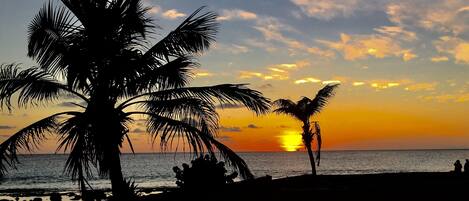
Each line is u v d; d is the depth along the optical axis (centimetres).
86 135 910
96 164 948
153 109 1027
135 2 1009
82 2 998
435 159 13775
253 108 1024
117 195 953
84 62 925
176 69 1007
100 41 930
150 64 950
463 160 12619
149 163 14025
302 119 2370
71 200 3322
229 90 1011
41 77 992
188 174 1223
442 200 1275
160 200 1221
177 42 1021
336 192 1423
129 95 1002
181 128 966
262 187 1543
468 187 1499
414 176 2166
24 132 920
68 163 915
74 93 1012
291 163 12156
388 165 9488
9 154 894
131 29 996
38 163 14125
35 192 4197
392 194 1378
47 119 956
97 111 927
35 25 1002
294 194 1386
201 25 1024
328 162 11906
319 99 2355
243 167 972
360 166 9100
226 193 1251
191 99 1010
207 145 961
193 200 1209
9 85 945
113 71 930
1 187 5078
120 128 938
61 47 995
